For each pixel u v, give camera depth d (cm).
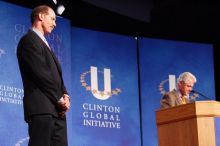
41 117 379
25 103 385
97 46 771
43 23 416
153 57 816
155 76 809
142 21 870
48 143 379
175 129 453
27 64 385
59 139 391
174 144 452
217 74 871
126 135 757
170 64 822
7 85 627
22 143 629
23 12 671
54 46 702
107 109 751
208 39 881
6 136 614
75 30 760
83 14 812
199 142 428
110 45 784
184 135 443
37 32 411
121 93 772
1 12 646
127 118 766
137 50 811
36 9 419
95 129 733
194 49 840
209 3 877
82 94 737
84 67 751
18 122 629
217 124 433
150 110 791
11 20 654
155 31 881
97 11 823
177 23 881
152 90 802
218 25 872
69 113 695
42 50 394
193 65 833
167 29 882
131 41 806
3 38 640
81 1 800
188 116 440
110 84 766
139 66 805
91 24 826
